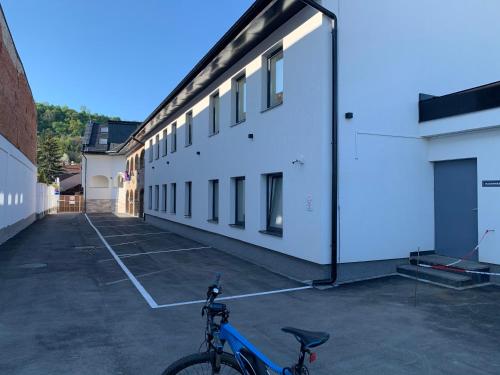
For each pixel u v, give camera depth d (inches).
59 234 780.6
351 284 332.5
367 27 358.3
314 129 348.5
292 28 382.0
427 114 372.2
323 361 184.1
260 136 441.7
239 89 518.3
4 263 454.6
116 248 583.2
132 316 255.0
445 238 373.7
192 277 377.7
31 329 229.1
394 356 188.4
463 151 352.8
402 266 362.6
